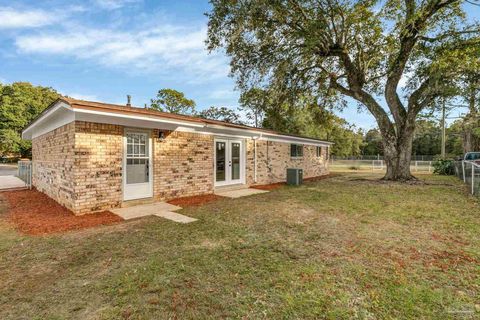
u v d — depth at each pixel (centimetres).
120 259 336
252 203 724
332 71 1352
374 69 1358
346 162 3158
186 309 226
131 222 526
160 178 757
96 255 351
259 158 1210
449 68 1033
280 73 1146
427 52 1125
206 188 902
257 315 216
